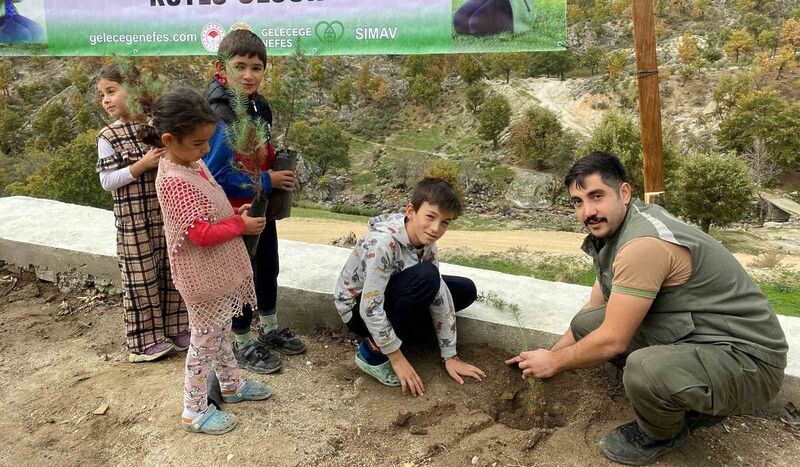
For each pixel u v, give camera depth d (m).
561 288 3.63
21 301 4.05
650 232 2.21
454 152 62.38
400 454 2.42
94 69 66.06
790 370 2.73
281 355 3.22
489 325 3.18
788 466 2.42
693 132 58.31
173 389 2.85
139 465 2.35
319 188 55.44
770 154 51.88
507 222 42.41
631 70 68.69
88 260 4.05
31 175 42.22
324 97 79.38
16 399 2.88
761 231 36.16
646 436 2.38
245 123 2.48
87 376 3.06
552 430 2.60
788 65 69.19
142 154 3.09
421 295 2.67
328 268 3.84
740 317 2.20
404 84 79.88
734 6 94.25
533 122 54.44
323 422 2.62
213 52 5.18
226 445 2.41
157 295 3.23
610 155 2.39
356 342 3.40
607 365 2.99
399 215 2.84
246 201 2.81
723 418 2.40
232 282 2.47
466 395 2.84
